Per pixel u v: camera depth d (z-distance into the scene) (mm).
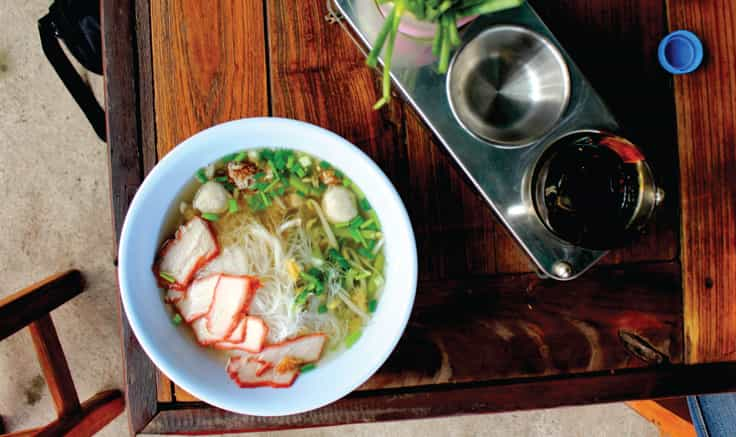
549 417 1691
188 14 864
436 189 884
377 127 880
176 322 798
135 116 857
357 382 744
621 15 897
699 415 1156
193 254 799
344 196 814
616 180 832
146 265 767
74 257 1649
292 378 789
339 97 877
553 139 832
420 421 1680
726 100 896
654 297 883
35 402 1674
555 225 809
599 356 874
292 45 874
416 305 875
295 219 846
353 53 875
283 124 727
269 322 812
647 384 865
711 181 892
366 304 832
